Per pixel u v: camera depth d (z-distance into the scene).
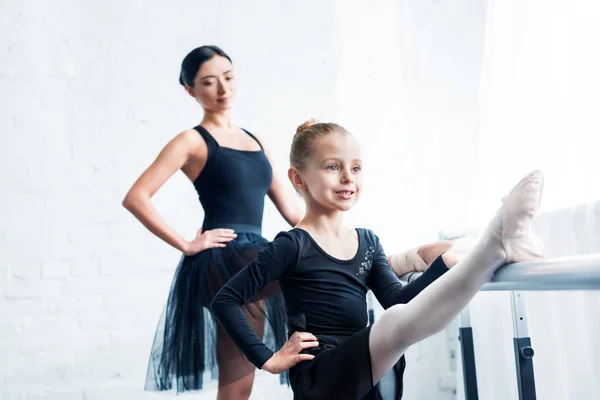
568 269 0.82
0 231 2.18
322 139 1.30
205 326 2.00
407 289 1.24
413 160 2.51
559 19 1.66
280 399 2.23
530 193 0.91
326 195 1.27
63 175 2.24
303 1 2.52
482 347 2.06
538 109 1.73
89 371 2.17
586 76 1.52
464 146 2.51
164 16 2.38
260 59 2.43
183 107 2.31
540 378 1.71
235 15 2.44
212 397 2.19
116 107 2.30
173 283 2.09
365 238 1.33
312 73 2.48
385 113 2.52
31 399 2.13
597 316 1.50
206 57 2.28
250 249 2.04
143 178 2.12
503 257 0.94
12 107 2.25
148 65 2.33
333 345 1.19
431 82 2.55
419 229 2.47
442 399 2.40
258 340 1.19
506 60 1.91
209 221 2.09
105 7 2.35
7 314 2.15
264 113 2.39
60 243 2.21
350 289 1.25
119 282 2.22
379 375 1.07
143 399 2.19
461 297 0.98
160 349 2.06
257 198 2.14
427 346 2.43
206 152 2.13
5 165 2.21
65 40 2.31
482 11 2.54
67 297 2.19
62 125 2.27
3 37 2.27
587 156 1.51
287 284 1.26
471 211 2.37
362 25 2.57
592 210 1.44
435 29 2.56
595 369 1.51
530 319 1.75
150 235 2.26
